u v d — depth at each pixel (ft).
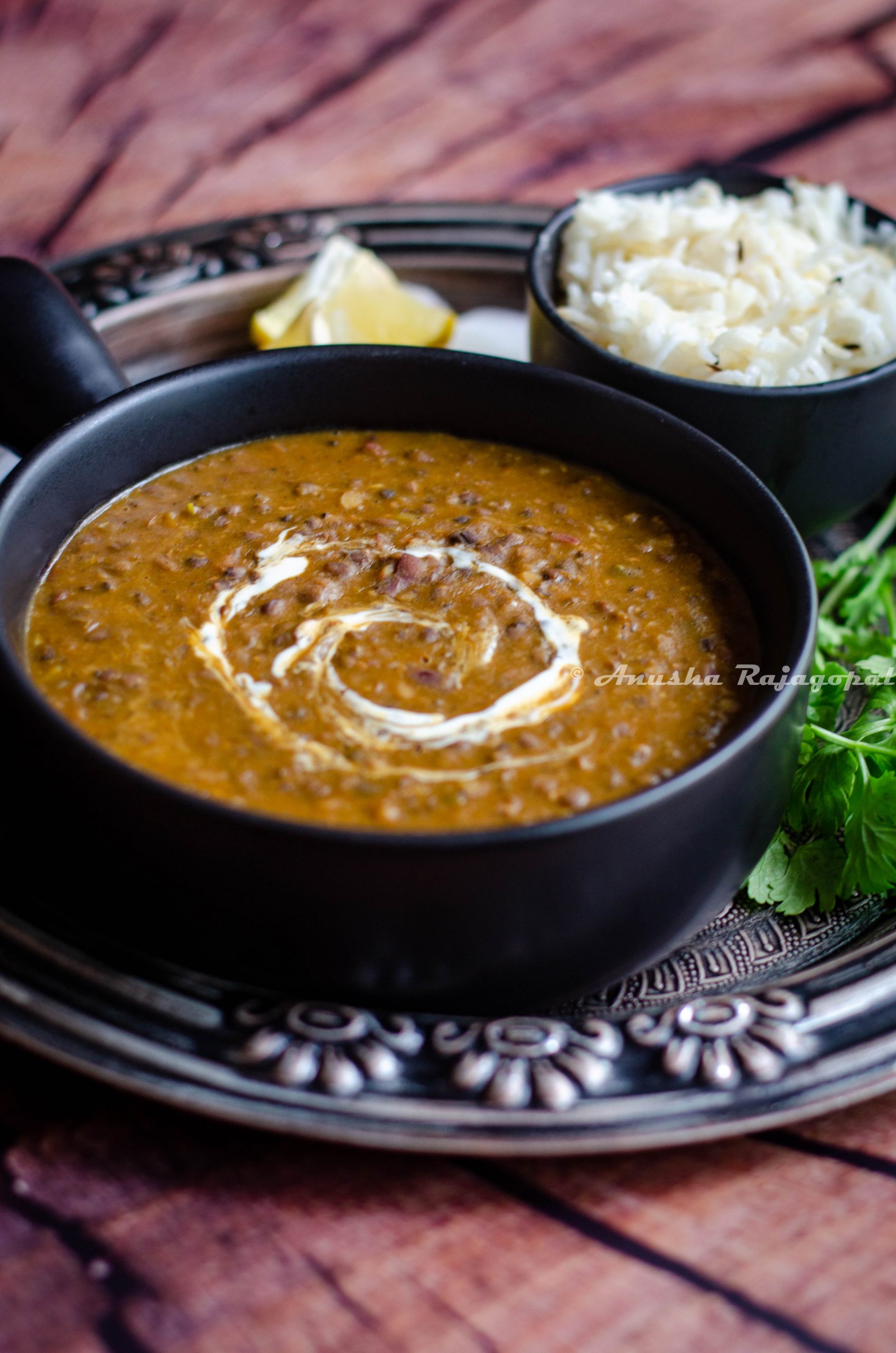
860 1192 1.15
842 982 1.18
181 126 2.12
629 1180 1.15
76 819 1.14
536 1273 1.10
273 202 2.00
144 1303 1.08
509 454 1.43
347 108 2.20
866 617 1.51
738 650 1.28
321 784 1.17
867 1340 1.08
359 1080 1.12
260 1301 1.08
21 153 2.03
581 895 1.12
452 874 1.09
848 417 1.48
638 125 2.21
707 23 2.50
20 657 1.21
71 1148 1.15
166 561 1.31
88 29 2.32
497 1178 1.15
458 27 2.44
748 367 1.52
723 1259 1.11
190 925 1.15
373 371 1.41
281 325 1.70
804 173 2.09
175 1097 1.10
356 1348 1.06
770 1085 1.13
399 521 1.36
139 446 1.36
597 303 1.57
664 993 1.24
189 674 1.23
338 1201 1.13
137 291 1.73
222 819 1.08
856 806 1.29
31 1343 1.06
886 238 1.67
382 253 1.84
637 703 1.23
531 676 1.24
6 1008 1.13
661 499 1.39
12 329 1.37
